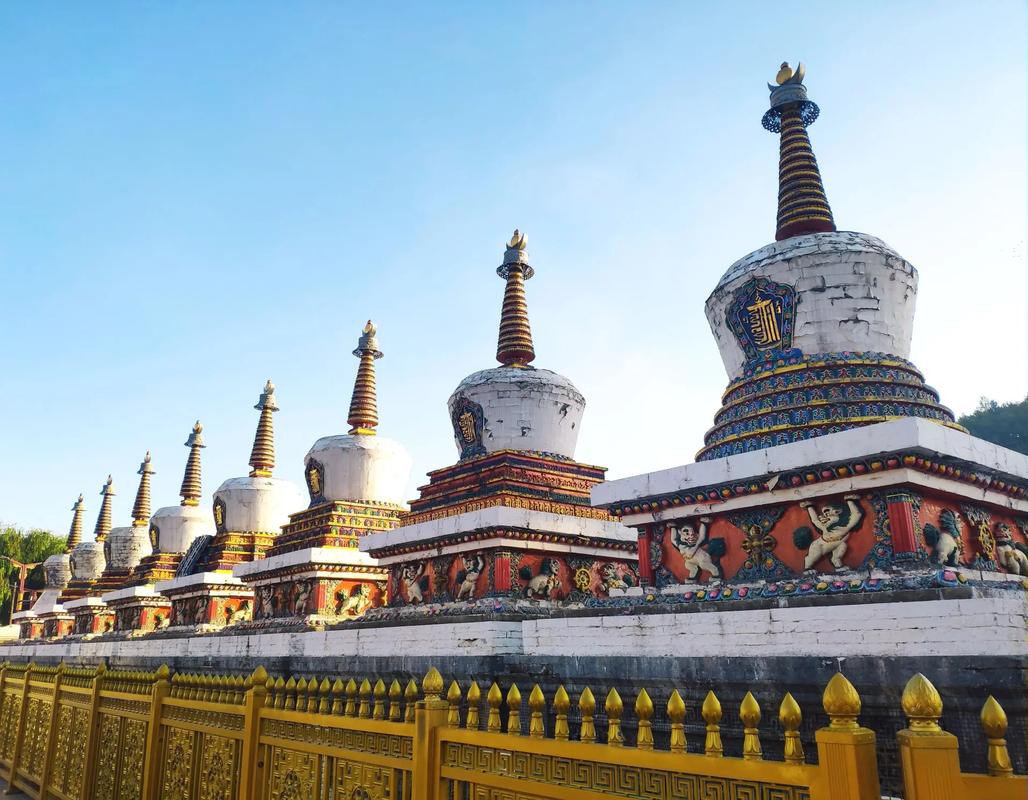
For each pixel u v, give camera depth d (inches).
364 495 829.8
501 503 578.6
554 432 653.3
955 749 144.3
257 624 806.5
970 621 280.2
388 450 847.1
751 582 380.8
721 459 388.2
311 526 816.3
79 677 485.1
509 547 554.6
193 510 1220.5
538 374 661.3
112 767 415.8
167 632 989.2
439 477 663.1
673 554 420.5
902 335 452.4
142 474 1493.6
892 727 287.3
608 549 602.2
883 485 340.2
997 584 350.0
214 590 952.9
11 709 617.0
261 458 1072.2
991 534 378.6
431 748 231.6
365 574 776.9
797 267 441.1
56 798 475.8
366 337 928.3
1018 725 261.7
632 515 435.8
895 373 424.5
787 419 414.0
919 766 143.7
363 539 656.4
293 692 300.0
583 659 394.6
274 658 673.0
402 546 621.6
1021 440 1625.2
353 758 258.7
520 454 618.5
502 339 708.7
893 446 326.0
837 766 149.6
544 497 602.5
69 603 1412.4
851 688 155.0
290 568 777.6
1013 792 138.3
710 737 176.6
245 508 1010.1
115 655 999.6
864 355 429.4
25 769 547.5
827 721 303.3
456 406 675.4
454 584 583.2
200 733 346.0
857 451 337.4
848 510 354.0
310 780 277.1
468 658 485.1
